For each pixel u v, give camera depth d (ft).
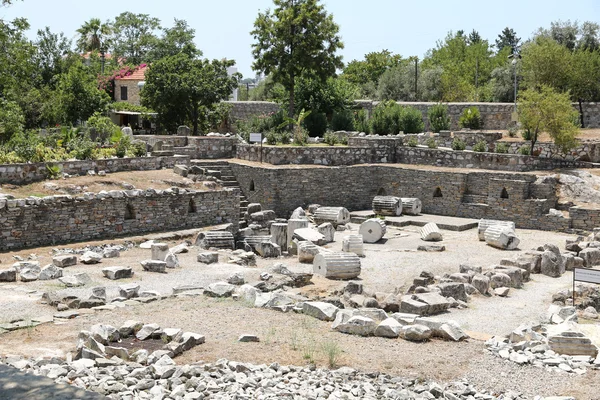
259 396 32.48
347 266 71.41
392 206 117.29
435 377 37.19
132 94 204.64
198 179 107.04
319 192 125.70
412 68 224.74
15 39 132.16
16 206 79.00
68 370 35.09
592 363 40.47
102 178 98.43
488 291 67.15
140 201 91.04
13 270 62.69
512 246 91.45
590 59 166.71
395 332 44.75
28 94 164.04
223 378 34.73
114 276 64.44
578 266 80.43
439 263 80.89
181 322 46.73
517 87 196.13
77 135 121.08
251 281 64.95
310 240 90.48
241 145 135.13
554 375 37.99
